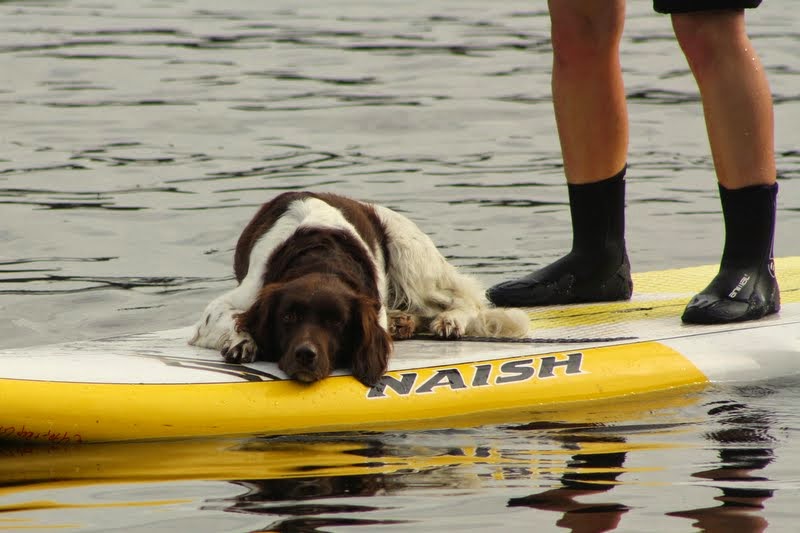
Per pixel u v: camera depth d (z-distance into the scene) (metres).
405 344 9.70
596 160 10.76
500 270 13.35
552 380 9.16
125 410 8.05
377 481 7.14
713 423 8.47
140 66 29.09
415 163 19.39
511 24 36.50
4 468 7.47
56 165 18.94
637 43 32.84
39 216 15.72
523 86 26.38
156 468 7.46
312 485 7.07
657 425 8.44
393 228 10.33
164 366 8.59
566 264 11.05
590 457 7.62
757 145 10.04
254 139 21.31
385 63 29.56
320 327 8.56
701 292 10.41
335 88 26.23
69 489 7.04
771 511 6.55
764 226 10.26
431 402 8.71
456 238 14.81
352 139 21.39
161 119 22.92
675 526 6.34
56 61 29.53
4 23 36.19
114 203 16.50
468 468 7.40
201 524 6.40
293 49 31.83
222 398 8.29
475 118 23.17
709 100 10.04
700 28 9.90
